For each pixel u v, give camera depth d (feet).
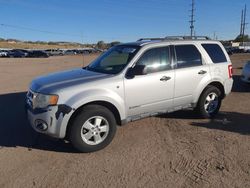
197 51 23.94
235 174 15.74
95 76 19.81
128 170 16.29
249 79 40.63
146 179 15.34
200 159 17.46
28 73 67.51
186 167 16.55
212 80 24.34
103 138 18.95
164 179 15.33
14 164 17.11
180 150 18.71
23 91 39.73
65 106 17.80
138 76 20.43
